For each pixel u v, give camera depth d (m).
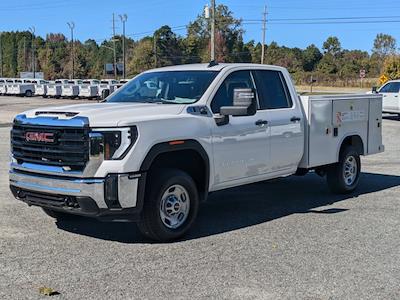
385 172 11.52
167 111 6.43
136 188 5.88
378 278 5.20
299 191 9.49
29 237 6.45
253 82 7.51
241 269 5.40
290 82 8.08
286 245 6.22
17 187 6.39
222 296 4.72
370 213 7.82
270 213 7.82
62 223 7.10
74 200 5.87
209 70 7.25
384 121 24.98
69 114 6.02
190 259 5.70
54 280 5.07
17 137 6.38
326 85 90.38
